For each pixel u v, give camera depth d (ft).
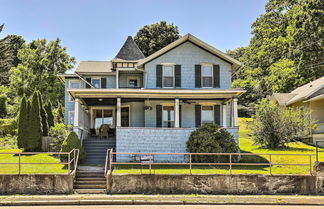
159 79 77.77
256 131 80.02
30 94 146.41
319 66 122.93
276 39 142.72
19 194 47.16
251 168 57.16
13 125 109.60
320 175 50.03
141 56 90.33
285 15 148.05
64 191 47.85
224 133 63.26
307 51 120.67
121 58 87.45
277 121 78.33
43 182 47.80
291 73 128.36
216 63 79.25
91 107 86.38
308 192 49.57
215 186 48.93
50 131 80.12
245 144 87.81
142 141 65.31
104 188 49.62
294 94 110.01
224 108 78.07
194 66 78.69
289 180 49.65
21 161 63.26
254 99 154.92
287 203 43.34
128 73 88.28
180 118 78.48
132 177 48.62
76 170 53.52
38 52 154.10
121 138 65.16
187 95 69.26
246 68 166.09
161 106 77.97
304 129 82.33
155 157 65.05
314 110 91.25
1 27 138.10
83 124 74.74
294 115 79.20
